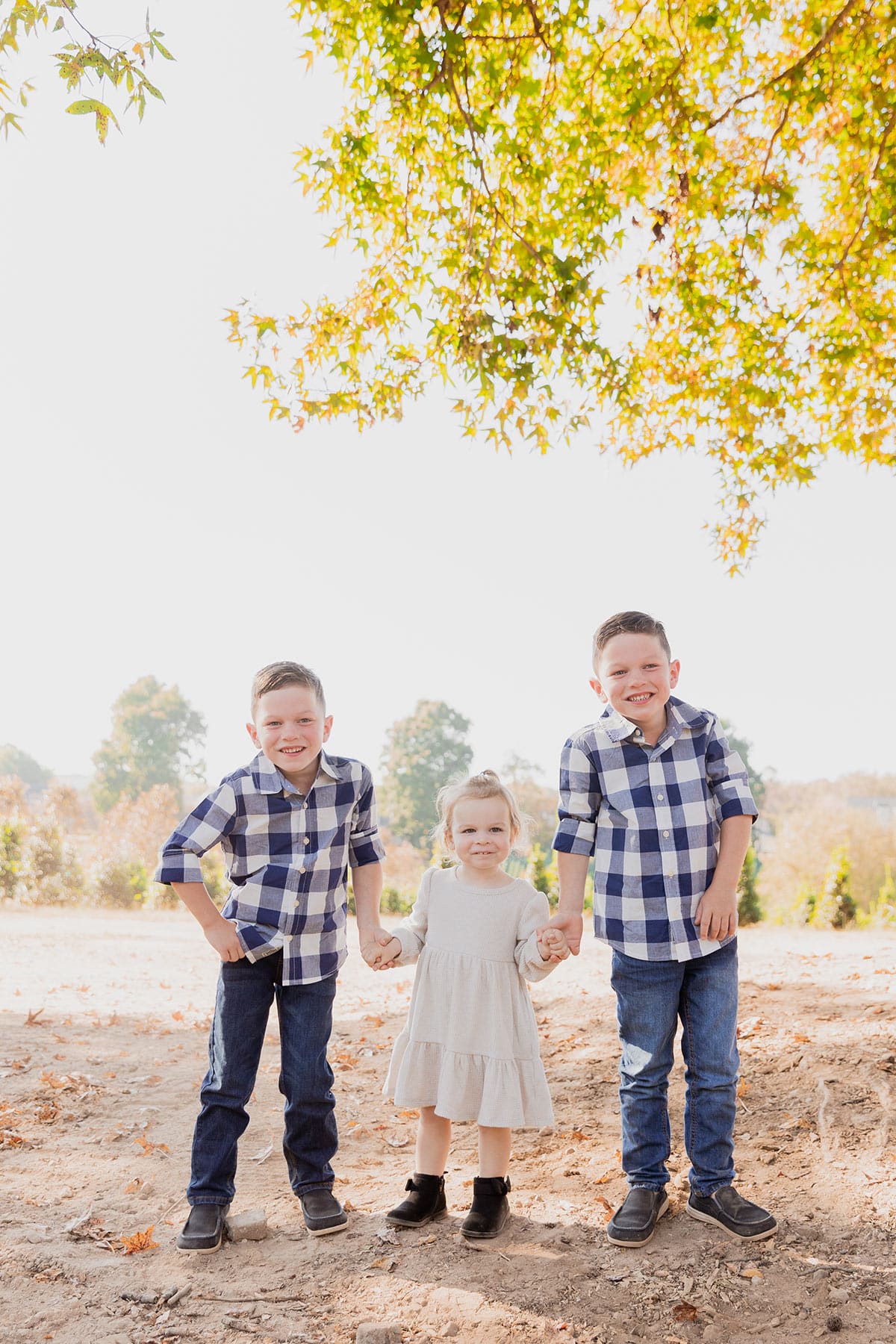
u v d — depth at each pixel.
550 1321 2.36
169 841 2.83
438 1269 2.64
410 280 6.26
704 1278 2.53
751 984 5.88
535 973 2.81
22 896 21.00
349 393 6.28
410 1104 2.88
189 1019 6.46
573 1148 3.58
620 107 6.03
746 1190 3.04
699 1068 2.87
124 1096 4.47
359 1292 2.54
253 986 2.92
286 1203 3.21
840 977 6.05
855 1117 3.43
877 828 33.53
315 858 2.91
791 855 33.56
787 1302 2.41
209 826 2.85
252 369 6.17
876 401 6.70
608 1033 5.12
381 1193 3.27
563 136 6.06
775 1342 2.26
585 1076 4.43
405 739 61.19
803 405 7.00
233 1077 2.90
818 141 6.37
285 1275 2.66
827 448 7.00
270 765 2.94
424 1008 2.94
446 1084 2.81
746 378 6.87
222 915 2.92
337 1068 5.09
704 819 2.89
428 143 5.82
